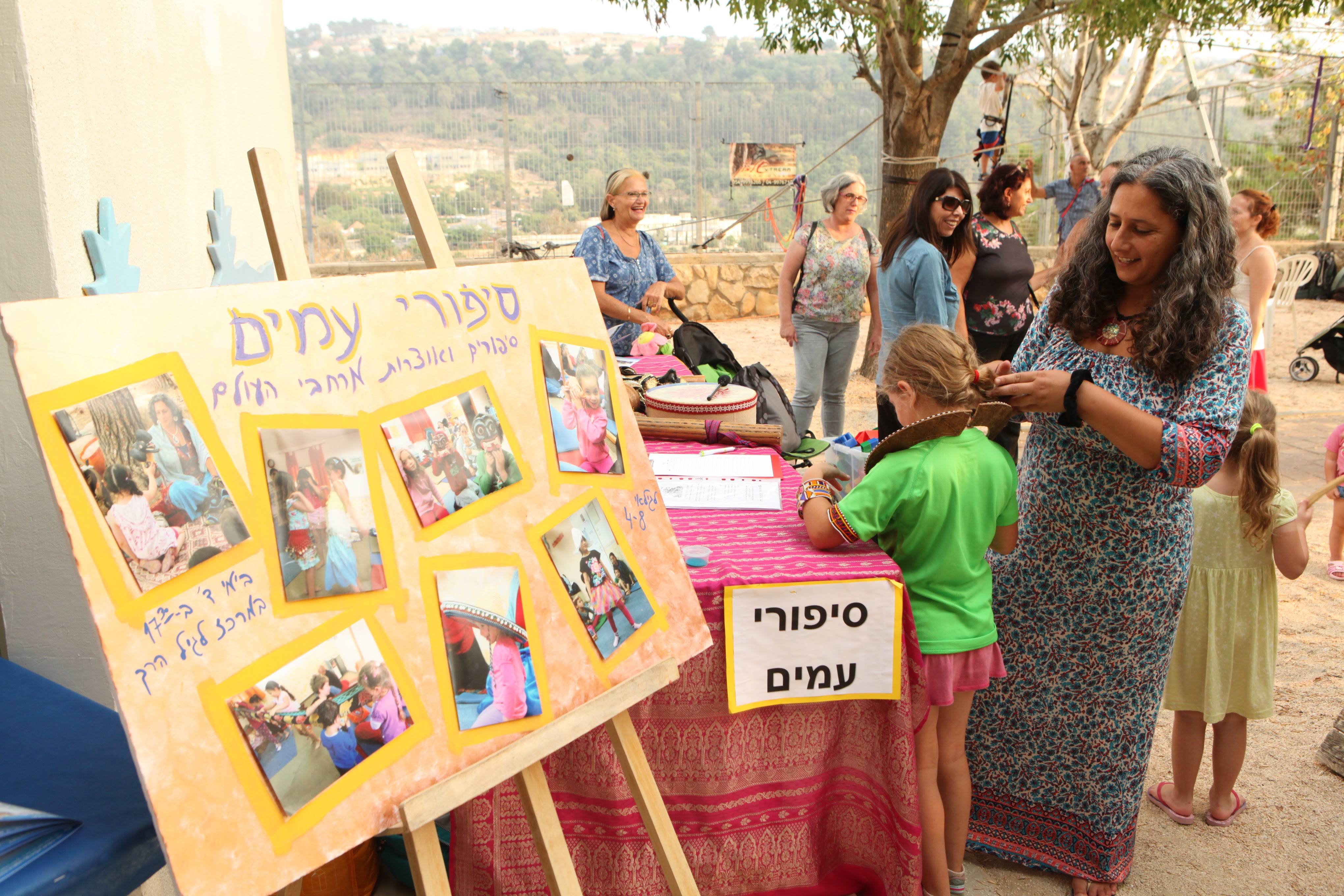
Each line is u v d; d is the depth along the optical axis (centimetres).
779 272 1173
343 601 126
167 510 111
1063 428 211
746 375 343
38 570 183
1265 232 481
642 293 484
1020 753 235
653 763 204
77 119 182
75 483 105
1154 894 235
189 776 109
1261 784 282
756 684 199
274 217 155
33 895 115
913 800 203
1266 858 249
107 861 122
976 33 795
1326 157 1270
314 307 130
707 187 1202
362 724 125
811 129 1202
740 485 259
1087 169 829
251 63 354
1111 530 210
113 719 157
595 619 158
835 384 525
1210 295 187
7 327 102
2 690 165
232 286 122
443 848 226
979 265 423
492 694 141
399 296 142
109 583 106
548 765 203
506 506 149
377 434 133
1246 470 238
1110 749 226
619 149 1177
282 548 121
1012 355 441
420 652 133
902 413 210
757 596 195
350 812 122
